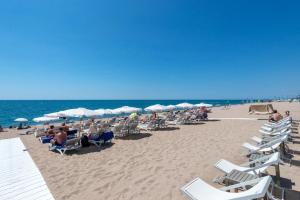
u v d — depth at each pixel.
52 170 5.29
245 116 17.45
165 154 6.26
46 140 9.05
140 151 6.77
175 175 4.53
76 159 6.20
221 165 3.93
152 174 4.66
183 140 8.19
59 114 12.41
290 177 4.10
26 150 7.66
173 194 3.66
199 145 7.22
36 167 5.58
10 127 19.39
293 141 7.17
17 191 4.10
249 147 5.39
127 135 9.68
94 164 5.64
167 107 19.06
